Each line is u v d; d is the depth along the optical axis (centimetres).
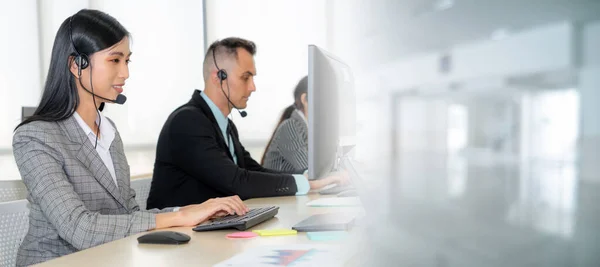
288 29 487
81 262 101
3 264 144
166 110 471
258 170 270
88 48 153
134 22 449
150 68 459
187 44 489
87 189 149
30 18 373
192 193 223
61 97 152
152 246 115
